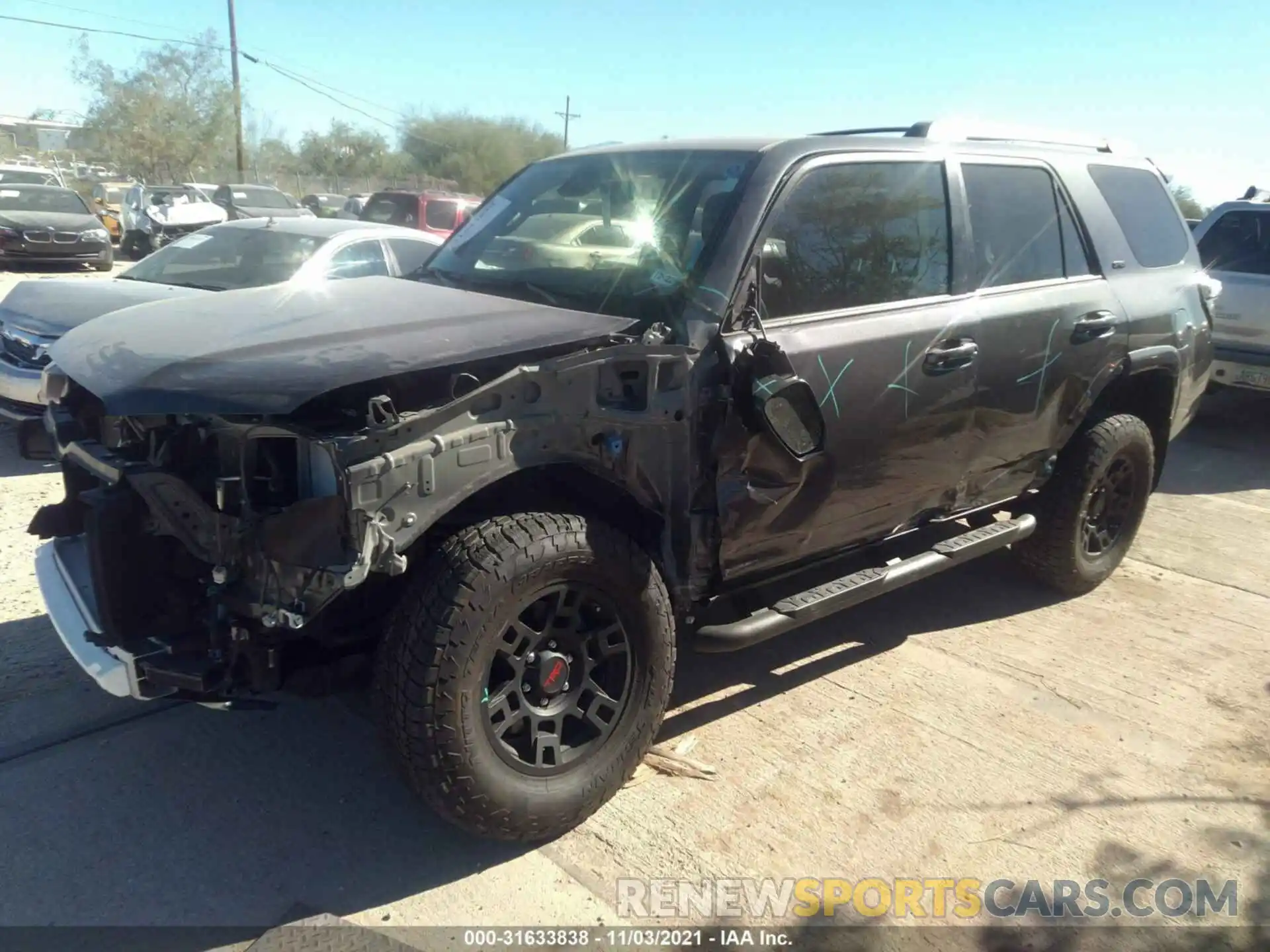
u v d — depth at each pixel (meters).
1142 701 3.99
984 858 3.03
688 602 3.32
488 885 2.86
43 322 6.61
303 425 2.63
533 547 2.75
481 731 2.74
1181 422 5.38
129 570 2.82
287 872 2.88
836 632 4.56
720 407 3.13
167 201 21.78
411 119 50.59
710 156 3.66
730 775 3.41
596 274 3.50
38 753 3.40
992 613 4.83
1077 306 4.36
